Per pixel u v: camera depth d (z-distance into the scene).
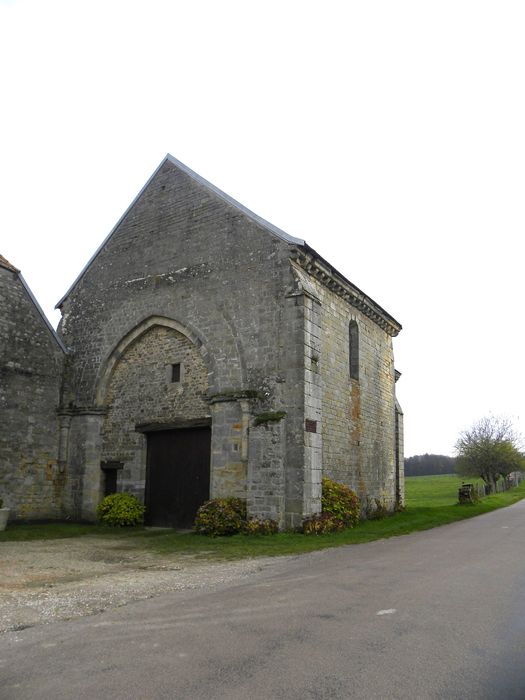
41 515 16.73
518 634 5.23
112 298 17.75
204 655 4.83
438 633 5.27
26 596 7.31
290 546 11.40
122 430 16.95
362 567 8.84
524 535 12.94
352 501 14.80
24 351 16.88
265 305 14.46
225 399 14.45
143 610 6.47
